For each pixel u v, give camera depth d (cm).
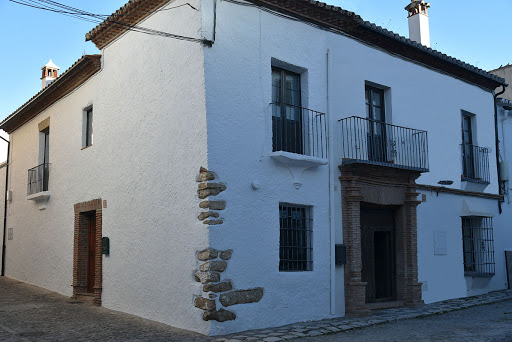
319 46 1002
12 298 1159
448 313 1019
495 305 1124
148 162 927
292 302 870
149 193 916
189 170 823
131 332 786
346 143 1020
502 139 1490
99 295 1045
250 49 874
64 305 1053
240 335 761
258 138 859
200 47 816
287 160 880
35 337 755
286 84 962
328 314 927
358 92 1066
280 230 896
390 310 1027
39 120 1453
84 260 1170
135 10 964
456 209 1253
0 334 773
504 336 787
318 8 974
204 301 766
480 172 1358
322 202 952
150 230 905
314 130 962
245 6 880
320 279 925
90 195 1120
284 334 773
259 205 844
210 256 767
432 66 1264
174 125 866
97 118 1117
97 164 1099
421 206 1160
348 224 981
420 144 1187
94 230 1172
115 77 1055
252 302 809
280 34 930
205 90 799
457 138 1305
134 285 937
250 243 821
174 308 830
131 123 988
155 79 926
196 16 827
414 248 1095
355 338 773
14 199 1588
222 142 809
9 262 1583
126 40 1026
